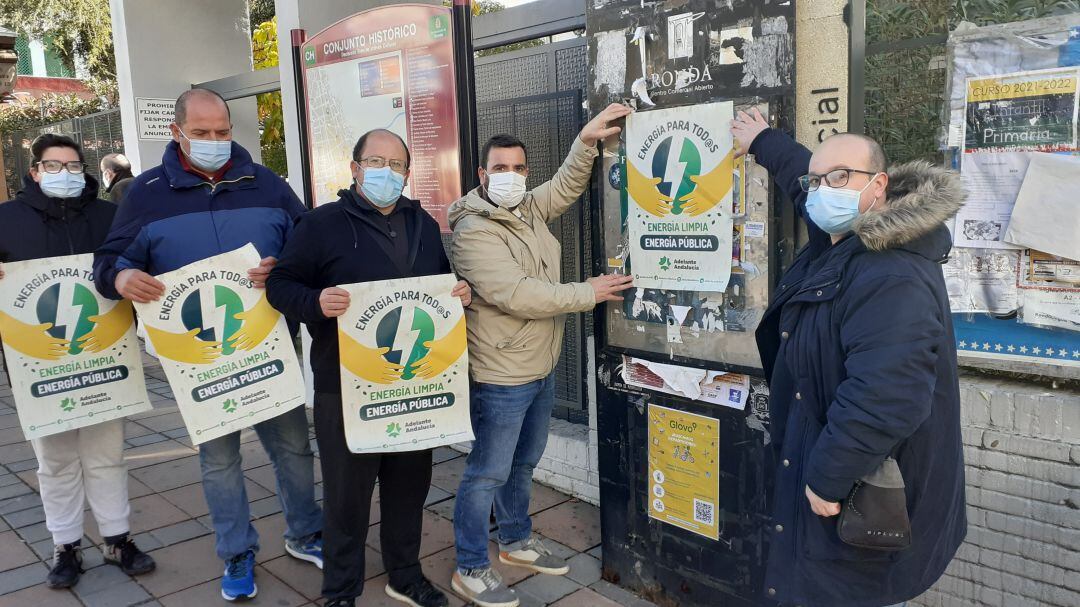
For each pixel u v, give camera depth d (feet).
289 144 16.81
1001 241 7.99
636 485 9.70
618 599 9.86
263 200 9.70
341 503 8.94
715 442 8.71
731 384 8.46
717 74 8.07
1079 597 7.70
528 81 12.97
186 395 8.98
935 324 5.68
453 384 9.00
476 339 9.39
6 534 11.81
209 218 9.29
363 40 12.40
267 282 8.85
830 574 6.23
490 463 9.50
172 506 12.76
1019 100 7.72
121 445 10.53
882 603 6.17
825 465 5.82
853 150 6.16
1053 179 7.57
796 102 7.66
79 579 10.42
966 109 8.05
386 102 12.35
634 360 9.43
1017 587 8.11
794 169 7.28
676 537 9.32
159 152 22.30
